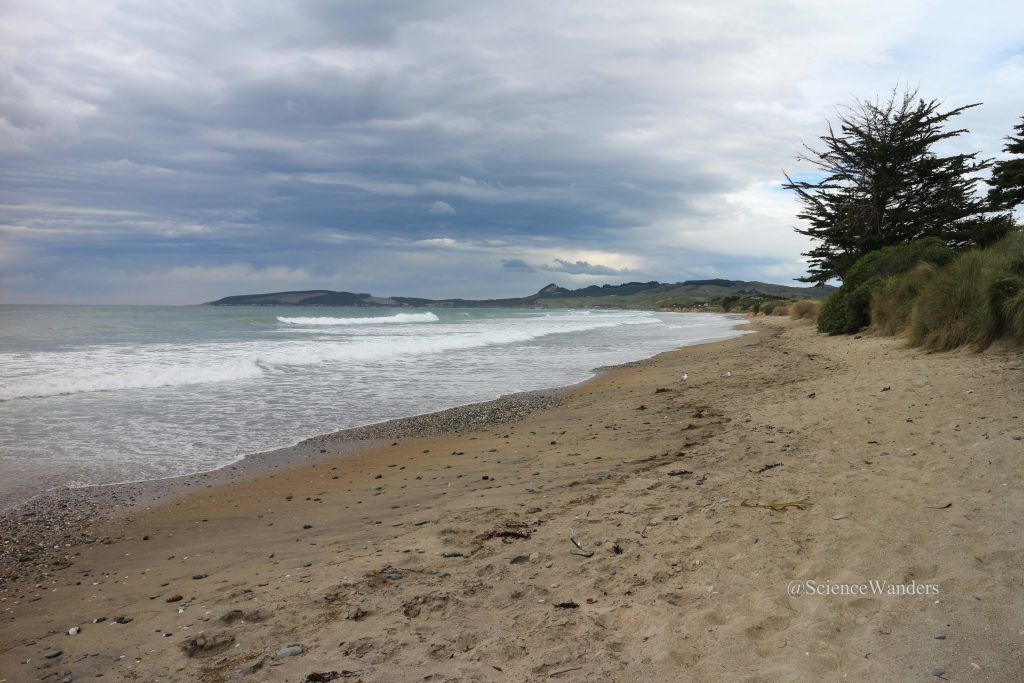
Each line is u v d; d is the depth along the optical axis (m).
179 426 10.40
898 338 16.94
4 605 4.13
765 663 2.68
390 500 6.33
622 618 3.26
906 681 2.42
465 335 31.72
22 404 11.98
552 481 6.40
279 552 4.93
